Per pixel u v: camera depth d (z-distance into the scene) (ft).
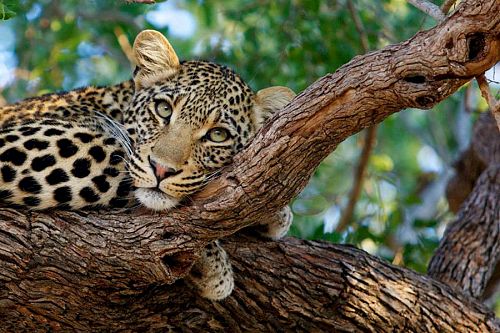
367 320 36.01
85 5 59.52
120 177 32.22
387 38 54.34
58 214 30.50
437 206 68.08
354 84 26.78
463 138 66.95
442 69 25.17
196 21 64.95
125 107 36.60
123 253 29.73
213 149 33.22
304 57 54.24
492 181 47.65
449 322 37.52
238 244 34.22
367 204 58.34
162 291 31.94
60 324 31.55
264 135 28.35
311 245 35.99
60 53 57.47
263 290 34.24
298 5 54.39
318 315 35.14
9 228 29.55
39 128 32.01
